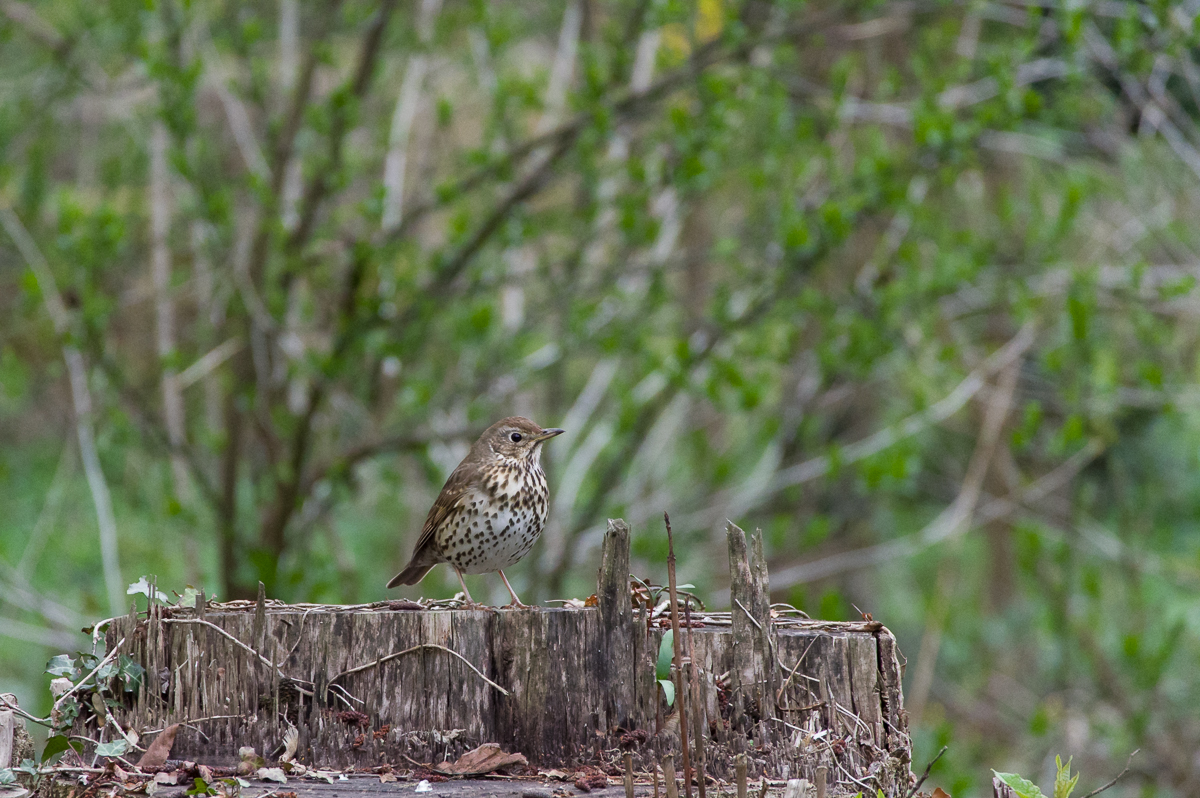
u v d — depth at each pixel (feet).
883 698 16.94
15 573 42.45
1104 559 55.01
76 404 41.11
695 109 42.45
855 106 42.29
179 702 17.17
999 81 37.47
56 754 17.48
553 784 16.06
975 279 40.37
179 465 48.67
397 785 16.05
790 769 16.46
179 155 38.86
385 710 17.07
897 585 70.69
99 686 17.10
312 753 16.94
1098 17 46.29
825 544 58.54
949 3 40.45
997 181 53.42
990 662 59.88
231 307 42.55
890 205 39.93
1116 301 43.11
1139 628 49.39
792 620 19.04
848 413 57.67
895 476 40.57
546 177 41.32
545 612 17.10
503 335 43.19
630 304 42.22
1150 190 47.03
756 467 50.90
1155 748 48.44
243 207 48.57
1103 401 40.96
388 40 44.78
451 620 17.20
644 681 16.83
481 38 43.88
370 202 39.52
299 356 41.63
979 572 69.92
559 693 16.90
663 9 39.11
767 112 41.50
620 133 44.16
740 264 41.34
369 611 17.94
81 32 42.91
